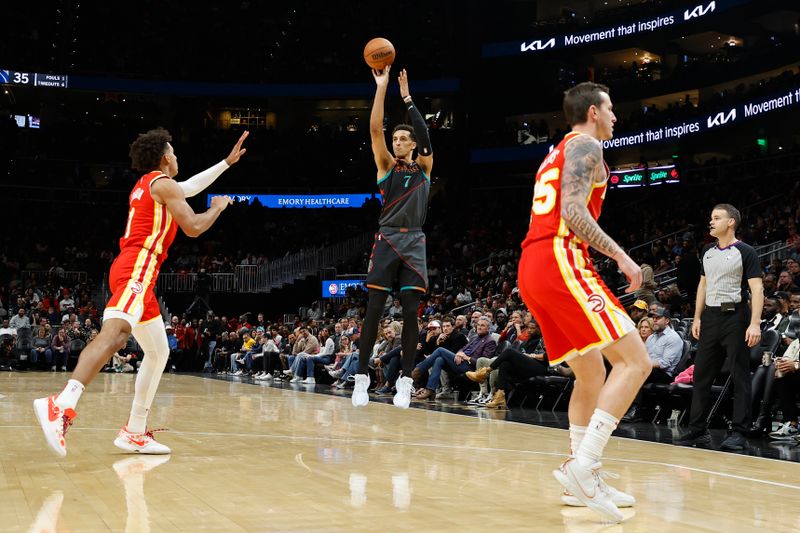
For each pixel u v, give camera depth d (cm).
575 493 263
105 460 384
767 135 2428
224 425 572
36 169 2705
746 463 433
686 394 698
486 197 2733
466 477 348
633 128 2452
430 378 970
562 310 290
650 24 2367
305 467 370
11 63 2702
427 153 507
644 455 463
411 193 504
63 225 2591
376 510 269
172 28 2972
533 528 246
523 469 375
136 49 2927
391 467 375
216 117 3103
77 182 2708
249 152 2861
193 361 1914
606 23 2462
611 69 2767
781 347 674
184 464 375
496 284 1777
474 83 2819
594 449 269
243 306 2284
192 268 2436
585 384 311
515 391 904
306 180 2825
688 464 421
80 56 2856
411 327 505
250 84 2902
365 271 2345
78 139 2778
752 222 1650
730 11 2178
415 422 633
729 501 303
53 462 376
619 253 278
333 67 2966
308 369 1379
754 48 2388
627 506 289
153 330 404
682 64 2408
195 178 443
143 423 415
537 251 296
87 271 2403
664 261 1534
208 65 2961
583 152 290
